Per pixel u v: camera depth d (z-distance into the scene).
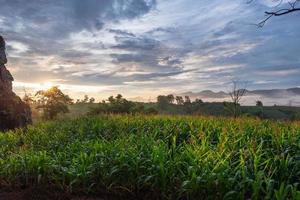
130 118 19.39
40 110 48.91
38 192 9.14
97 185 8.95
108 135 15.59
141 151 9.98
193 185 7.58
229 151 9.75
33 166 10.03
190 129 14.88
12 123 27.83
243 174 7.45
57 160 10.19
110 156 9.66
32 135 17.91
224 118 18.75
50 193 9.03
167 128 14.70
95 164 9.25
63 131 17.70
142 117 19.41
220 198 7.42
